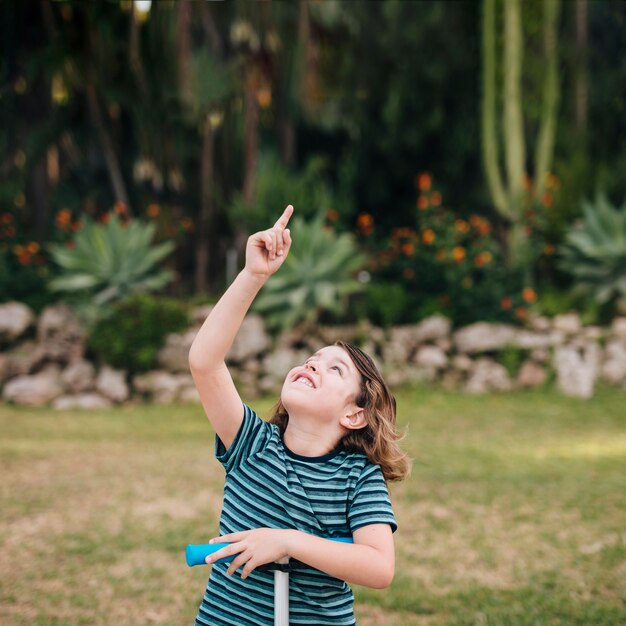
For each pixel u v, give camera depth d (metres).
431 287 11.49
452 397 10.17
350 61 12.76
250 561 1.76
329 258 10.68
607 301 11.52
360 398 2.03
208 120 12.14
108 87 11.47
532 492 6.05
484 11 11.44
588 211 11.47
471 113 13.04
